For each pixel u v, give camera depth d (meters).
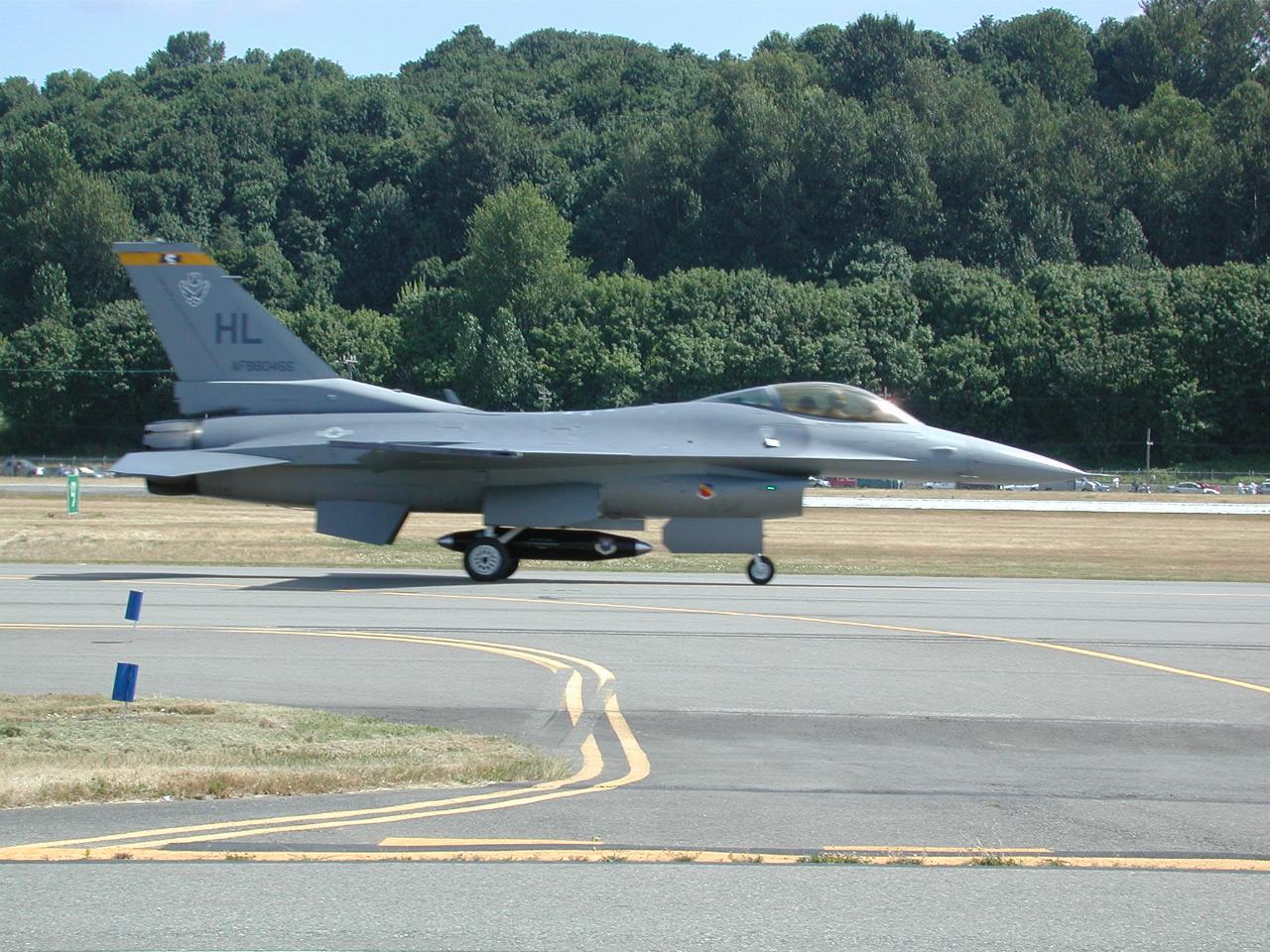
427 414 48.94
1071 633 33.06
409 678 24.97
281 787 16.48
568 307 187.12
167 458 46.84
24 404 183.25
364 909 12.13
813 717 22.08
